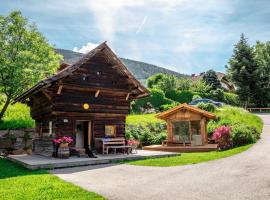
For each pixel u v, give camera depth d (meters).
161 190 9.43
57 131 18.03
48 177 11.53
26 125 26.06
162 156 18.30
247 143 22.61
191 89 58.56
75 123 18.77
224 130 21.78
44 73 27.12
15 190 9.46
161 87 56.41
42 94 20.12
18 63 24.44
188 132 25.78
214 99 56.41
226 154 17.64
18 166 15.48
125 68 20.45
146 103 45.66
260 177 10.72
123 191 9.41
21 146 24.16
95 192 9.30
